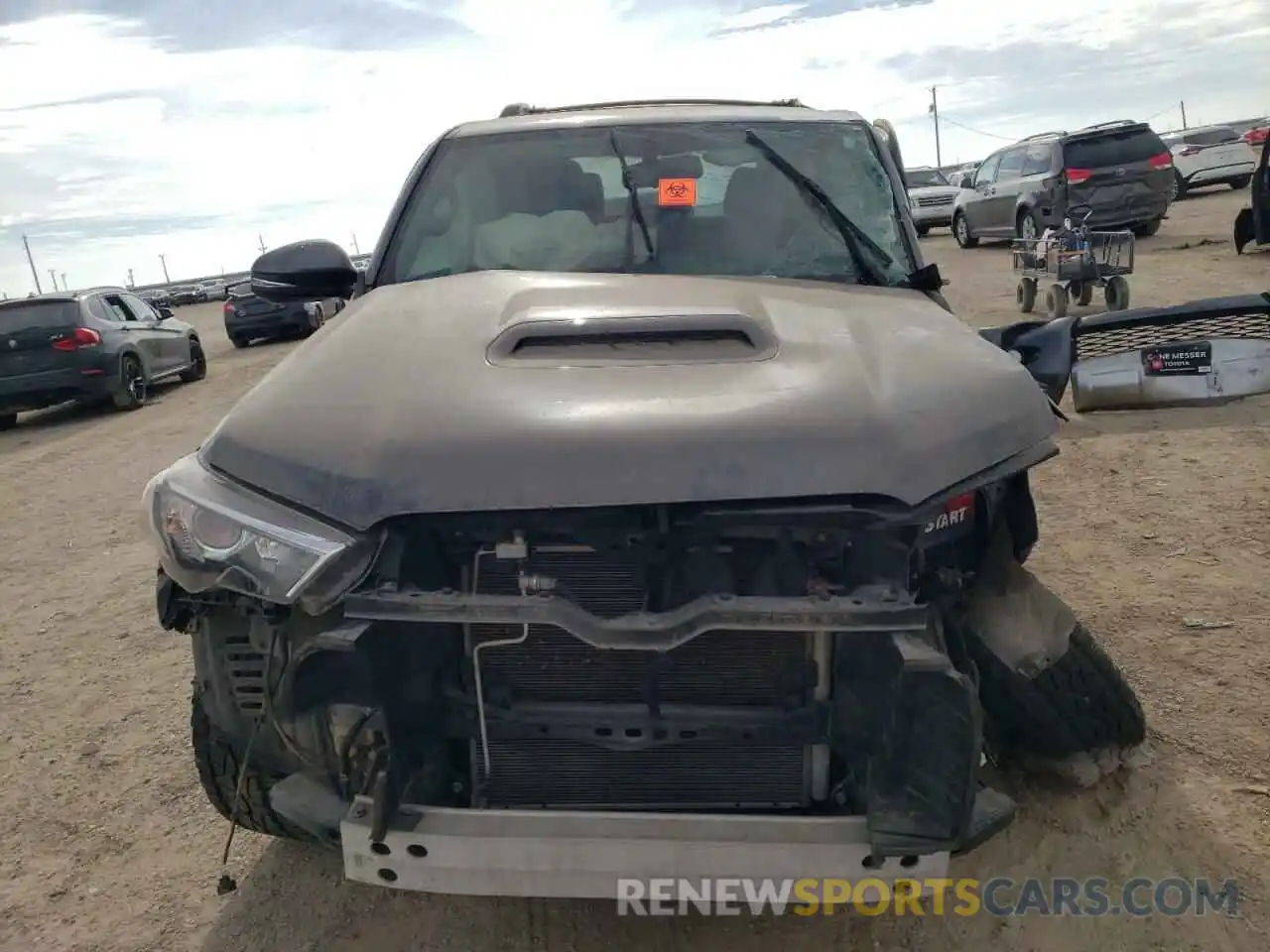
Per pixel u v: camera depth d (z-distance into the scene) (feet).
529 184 11.23
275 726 7.27
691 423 6.82
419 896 9.55
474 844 6.82
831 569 7.04
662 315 8.09
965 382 7.56
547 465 6.68
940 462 6.91
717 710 7.48
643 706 7.55
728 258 10.41
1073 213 52.47
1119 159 52.95
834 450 6.73
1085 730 9.31
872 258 10.32
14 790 11.74
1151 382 19.24
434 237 11.18
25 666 15.30
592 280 9.57
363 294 11.08
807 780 7.77
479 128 11.98
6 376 38.91
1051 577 14.93
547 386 7.33
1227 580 14.33
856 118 11.76
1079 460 20.24
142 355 42.68
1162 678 11.99
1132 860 9.27
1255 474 18.37
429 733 7.59
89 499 26.37
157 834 10.79
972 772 6.50
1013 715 9.23
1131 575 14.78
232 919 9.39
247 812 8.84
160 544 7.28
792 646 7.43
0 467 31.94
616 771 7.81
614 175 11.14
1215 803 9.86
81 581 19.38
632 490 6.59
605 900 9.30
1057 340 15.89
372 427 7.17
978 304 40.11
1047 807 9.95
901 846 6.61
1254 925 8.47
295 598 6.77
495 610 6.53
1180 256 45.73
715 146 11.32
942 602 7.50
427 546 7.11
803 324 8.26
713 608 6.52
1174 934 8.45
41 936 9.29
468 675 7.69
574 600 7.17
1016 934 8.59
